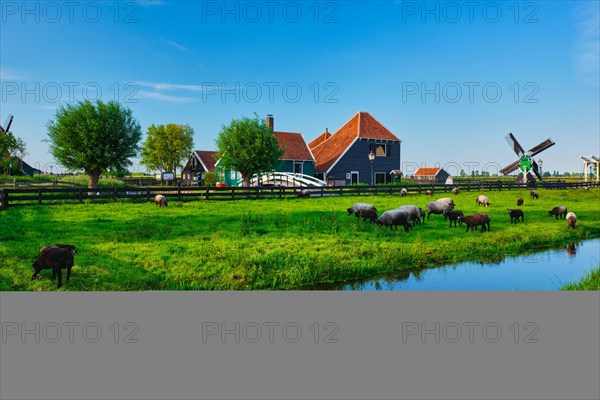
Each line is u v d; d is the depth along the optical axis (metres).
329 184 46.59
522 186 44.81
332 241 14.24
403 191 35.06
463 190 40.50
